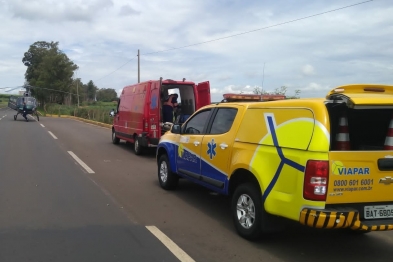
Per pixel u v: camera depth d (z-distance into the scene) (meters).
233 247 5.02
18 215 6.14
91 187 8.23
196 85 12.73
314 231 5.76
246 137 5.45
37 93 77.56
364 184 4.43
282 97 7.41
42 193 7.59
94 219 6.04
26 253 4.66
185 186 8.50
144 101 12.45
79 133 22.14
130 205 6.91
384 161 4.48
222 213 6.53
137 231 5.53
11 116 45.25
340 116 4.61
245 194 5.31
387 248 5.15
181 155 7.31
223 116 6.27
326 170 4.25
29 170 10.02
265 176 4.88
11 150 13.90
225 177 5.82
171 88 12.93
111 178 9.27
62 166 10.75
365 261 4.70
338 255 4.86
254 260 4.62
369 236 5.60
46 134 20.94
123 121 14.95
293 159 4.50
